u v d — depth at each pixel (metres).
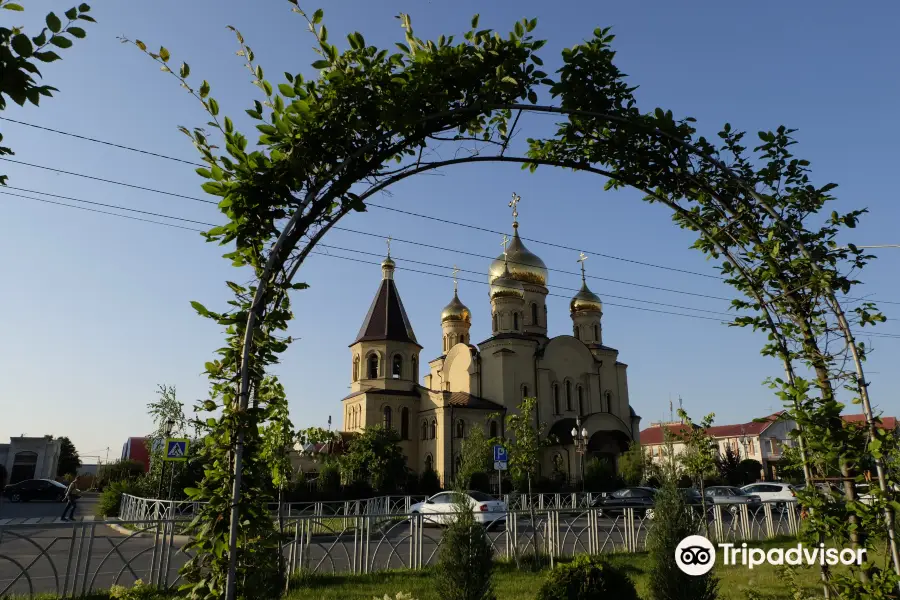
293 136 6.06
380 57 6.26
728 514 25.67
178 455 19.22
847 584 6.84
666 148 8.34
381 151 6.66
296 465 44.56
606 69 7.86
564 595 8.25
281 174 5.93
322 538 19.73
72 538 11.62
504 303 54.22
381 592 12.01
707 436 20.14
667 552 9.15
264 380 7.00
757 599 9.74
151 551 17.44
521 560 15.45
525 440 22.58
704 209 9.12
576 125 8.21
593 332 58.53
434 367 61.62
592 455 49.06
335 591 12.01
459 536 9.46
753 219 8.54
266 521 5.72
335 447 47.19
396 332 52.75
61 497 45.75
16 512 36.28
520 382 51.38
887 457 7.03
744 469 52.00
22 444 64.06
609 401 56.09
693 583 8.95
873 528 6.79
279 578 6.72
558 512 16.72
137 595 9.23
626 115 8.05
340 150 6.34
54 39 4.14
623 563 15.24
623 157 8.30
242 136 5.82
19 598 11.07
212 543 5.54
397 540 15.51
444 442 47.03
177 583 12.90
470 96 6.90
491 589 9.35
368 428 42.75
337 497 34.94
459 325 61.25
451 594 9.16
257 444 5.91
